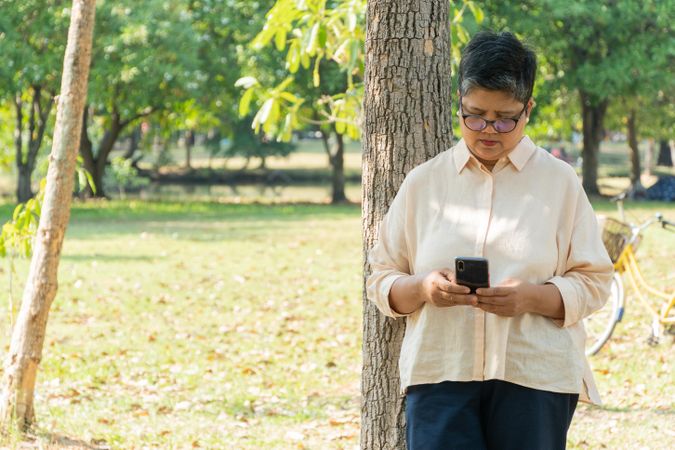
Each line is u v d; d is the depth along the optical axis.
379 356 3.71
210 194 40.38
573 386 2.74
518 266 2.71
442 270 2.73
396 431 3.70
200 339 9.13
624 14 26.20
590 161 31.22
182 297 11.50
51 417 6.05
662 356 7.57
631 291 10.73
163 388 7.17
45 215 5.38
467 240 2.77
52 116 31.08
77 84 5.29
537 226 2.74
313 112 28.23
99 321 9.96
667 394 6.59
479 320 2.72
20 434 5.27
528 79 2.63
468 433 2.72
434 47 3.73
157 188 44.28
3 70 25.14
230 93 29.36
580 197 2.82
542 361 2.71
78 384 7.18
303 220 23.30
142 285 12.30
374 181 3.76
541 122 34.00
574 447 5.47
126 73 25.44
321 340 9.06
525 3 26.47
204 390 7.13
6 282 12.27
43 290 5.41
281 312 10.57
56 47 26.30
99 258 14.97
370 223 3.77
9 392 5.45
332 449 5.60
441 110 3.75
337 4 6.93
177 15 26.86
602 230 7.63
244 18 29.33
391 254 2.93
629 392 6.70
